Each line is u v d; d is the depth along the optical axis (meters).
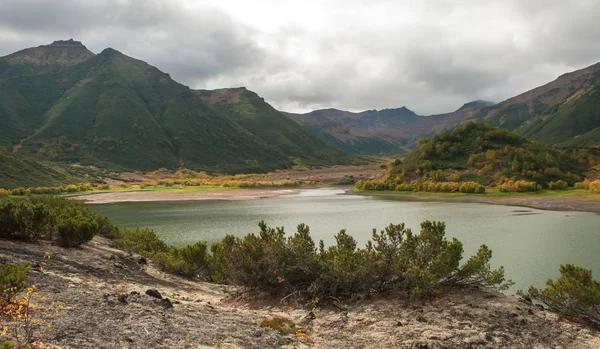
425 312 10.73
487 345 8.70
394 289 12.43
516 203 77.56
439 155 133.25
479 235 40.91
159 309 9.51
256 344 7.85
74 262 15.34
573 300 11.61
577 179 103.19
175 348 6.88
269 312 11.31
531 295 13.46
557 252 31.64
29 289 6.59
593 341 9.57
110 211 74.19
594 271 25.56
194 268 20.78
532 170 107.25
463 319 10.23
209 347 7.20
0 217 16.97
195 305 10.97
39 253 15.30
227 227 51.66
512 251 32.28
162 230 49.72
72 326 7.07
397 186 118.75
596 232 41.78
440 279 12.83
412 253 13.12
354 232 44.75
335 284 12.64
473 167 120.31
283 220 57.84
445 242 13.35
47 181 125.25
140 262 20.34
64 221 19.22
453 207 74.25
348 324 10.09
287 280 13.17
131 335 7.16
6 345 5.08
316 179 197.12
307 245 14.09
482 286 13.24
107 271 15.29
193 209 76.94
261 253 13.80
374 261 12.76
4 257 12.71
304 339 8.77
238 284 14.30
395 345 8.52
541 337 9.50
